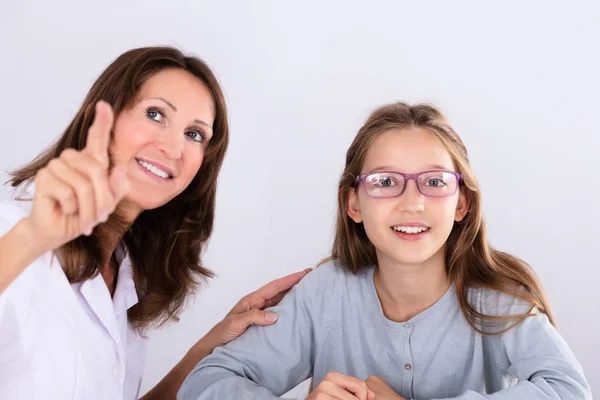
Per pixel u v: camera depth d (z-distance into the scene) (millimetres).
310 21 2398
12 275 797
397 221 1288
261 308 1563
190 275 1555
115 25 2418
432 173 1293
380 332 1417
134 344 1505
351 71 2408
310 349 1476
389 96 2408
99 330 1259
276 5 2391
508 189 2391
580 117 2375
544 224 2379
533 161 2385
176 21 2404
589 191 2377
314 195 2412
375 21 2398
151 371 2357
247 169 2406
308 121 2408
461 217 1386
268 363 1402
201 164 1385
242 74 2395
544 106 2383
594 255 2373
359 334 1440
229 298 2416
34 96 2420
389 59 2408
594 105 2371
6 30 2414
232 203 2406
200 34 2398
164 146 1228
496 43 2389
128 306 1414
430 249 1288
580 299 2373
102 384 1240
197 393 1289
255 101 2396
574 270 2377
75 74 2420
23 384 1117
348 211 1445
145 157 1228
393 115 1375
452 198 1301
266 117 2400
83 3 2418
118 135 1225
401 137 1327
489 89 2393
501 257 1455
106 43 2420
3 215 1113
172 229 1490
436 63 2402
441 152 1326
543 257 2379
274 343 1418
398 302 1410
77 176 745
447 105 2402
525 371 1234
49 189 747
